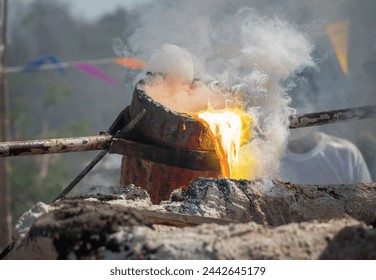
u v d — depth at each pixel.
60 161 25.05
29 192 23.53
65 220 4.76
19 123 29.36
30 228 4.84
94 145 6.61
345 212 5.98
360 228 4.70
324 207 5.97
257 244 4.52
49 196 23.69
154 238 4.58
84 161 25.50
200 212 5.55
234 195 5.75
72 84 34.47
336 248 4.56
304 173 9.48
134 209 5.07
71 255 4.62
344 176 9.58
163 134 6.53
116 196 5.71
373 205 6.05
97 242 4.64
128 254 4.53
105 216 4.77
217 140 6.50
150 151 6.55
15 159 24.31
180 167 6.53
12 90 33.22
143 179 6.66
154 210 5.51
